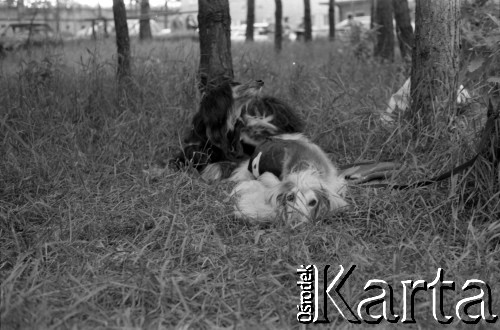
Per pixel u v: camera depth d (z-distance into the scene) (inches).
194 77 344.8
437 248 190.5
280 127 273.4
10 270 185.8
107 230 213.8
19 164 264.4
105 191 245.3
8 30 612.4
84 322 155.3
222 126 264.8
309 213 214.7
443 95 269.0
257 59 460.4
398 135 265.7
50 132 295.0
